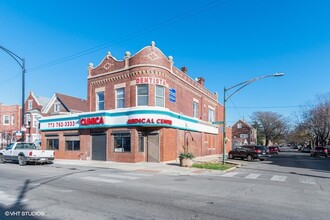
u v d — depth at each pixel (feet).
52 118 98.48
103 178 44.86
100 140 83.87
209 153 123.13
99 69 88.94
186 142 93.35
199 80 119.24
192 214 23.26
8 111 168.35
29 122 155.02
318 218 23.12
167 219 21.72
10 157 74.13
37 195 30.32
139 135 77.20
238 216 23.07
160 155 76.23
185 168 62.69
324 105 170.40
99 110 88.43
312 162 100.01
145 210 24.29
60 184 38.17
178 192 33.19
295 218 22.97
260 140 309.01
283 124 287.48
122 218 21.75
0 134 167.53
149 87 76.54
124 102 80.23
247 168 70.69
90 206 25.45
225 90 73.00
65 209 24.30
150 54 77.71
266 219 22.43
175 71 88.63
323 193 35.04
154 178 46.29
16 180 41.78
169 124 77.00
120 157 77.82
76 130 90.84
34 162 74.74
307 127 197.67
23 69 80.79
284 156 153.79
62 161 82.79
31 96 162.20
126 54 80.89
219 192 33.88
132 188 35.50
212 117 134.72
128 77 80.02
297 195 33.12
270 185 40.78
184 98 96.22
